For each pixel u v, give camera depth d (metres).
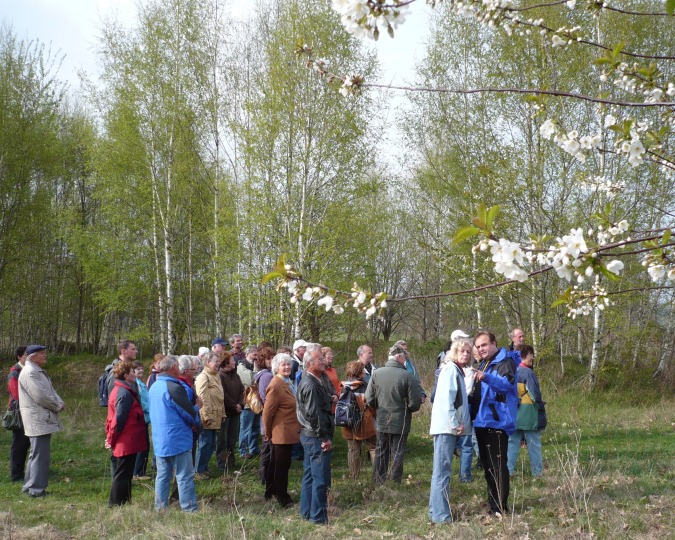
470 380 5.73
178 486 5.96
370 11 2.36
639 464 7.32
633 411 12.34
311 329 14.21
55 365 21.53
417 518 5.61
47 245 23.09
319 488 5.56
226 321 18.91
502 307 15.20
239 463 8.24
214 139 16.94
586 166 13.35
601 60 3.42
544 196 14.27
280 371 6.38
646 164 12.61
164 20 16.52
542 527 5.10
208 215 16.88
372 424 7.25
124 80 16.23
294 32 13.94
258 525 5.46
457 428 5.33
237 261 13.91
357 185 14.38
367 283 14.33
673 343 15.45
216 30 17.00
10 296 21.47
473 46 15.15
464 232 2.41
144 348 24.55
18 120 17.83
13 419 7.55
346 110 13.90
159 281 16.97
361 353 8.29
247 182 14.02
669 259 2.62
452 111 15.35
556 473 6.92
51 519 5.93
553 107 13.53
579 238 2.40
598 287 3.70
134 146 16.23
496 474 5.43
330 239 13.36
